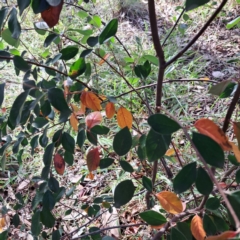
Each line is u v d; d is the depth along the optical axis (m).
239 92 0.38
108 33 0.43
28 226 0.89
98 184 1.03
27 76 0.46
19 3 0.31
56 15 0.34
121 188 0.40
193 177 0.31
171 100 1.36
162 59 0.44
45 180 0.54
